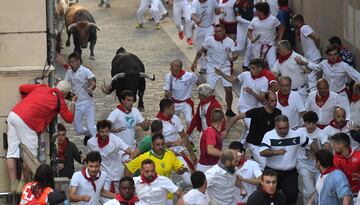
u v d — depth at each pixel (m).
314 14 50.22
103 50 58.53
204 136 32.75
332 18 47.38
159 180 28.84
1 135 30.52
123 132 36.09
